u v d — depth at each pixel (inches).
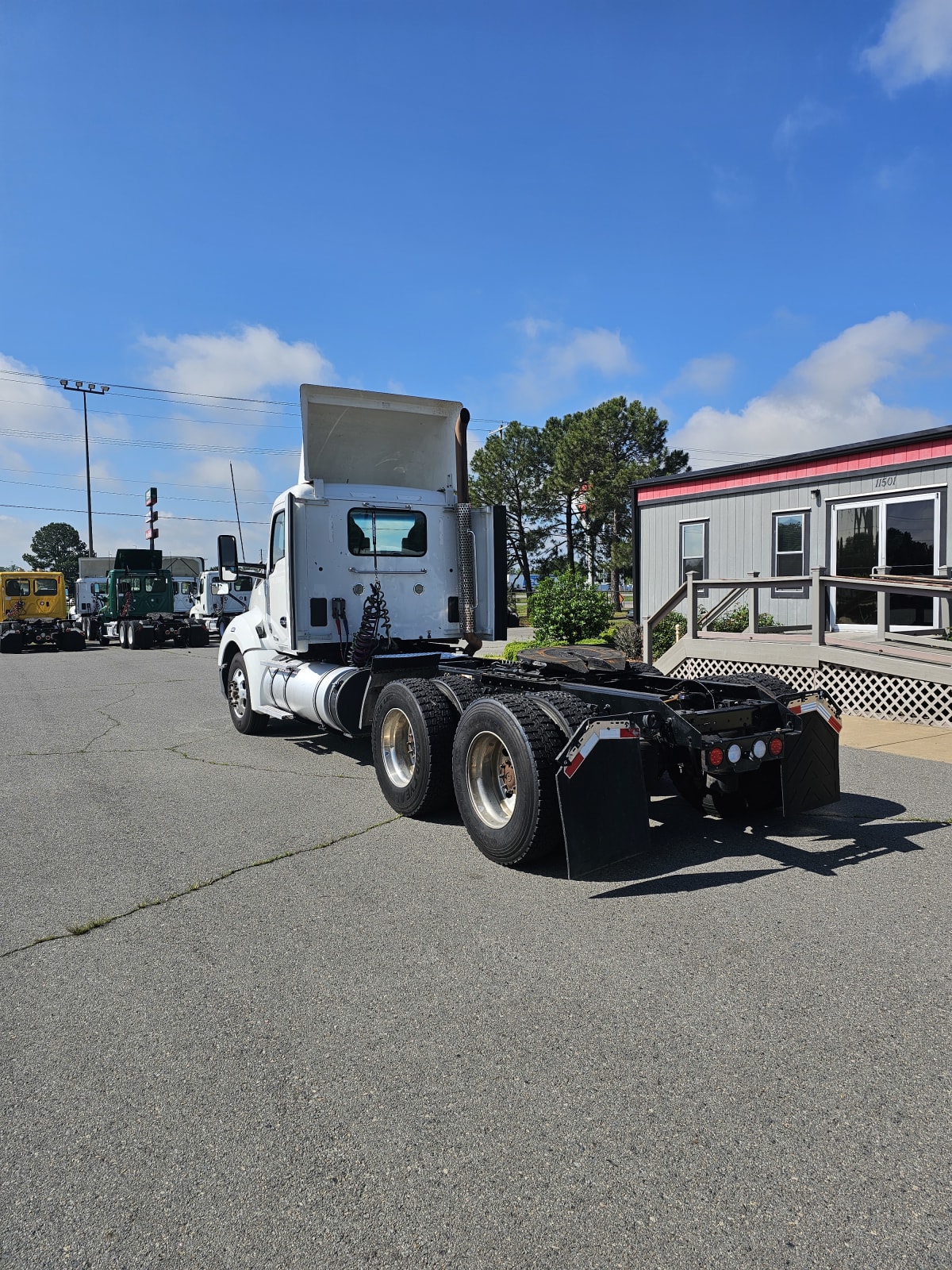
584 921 158.7
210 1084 108.3
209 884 182.7
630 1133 96.7
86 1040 119.7
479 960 142.5
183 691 565.0
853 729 341.4
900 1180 88.4
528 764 180.9
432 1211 85.3
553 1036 118.0
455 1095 104.8
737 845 202.4
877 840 202.8
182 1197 88.2
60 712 461.1
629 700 194.4
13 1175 92.2
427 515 323.6
